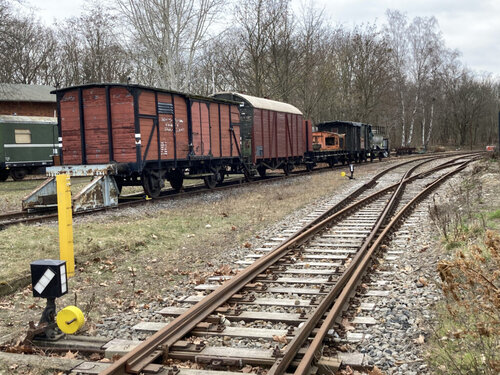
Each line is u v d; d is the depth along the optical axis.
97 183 14.50
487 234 4.81
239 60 38.31
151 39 29.17
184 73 33.06
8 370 4.53
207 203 16.25
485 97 85.81
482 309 4.90
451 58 79.94
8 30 26.98
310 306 6.05
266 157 24.81
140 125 15.75
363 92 51.28
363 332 5.27
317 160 33.03
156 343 4.73
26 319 6.12
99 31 43.91
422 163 34.25
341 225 12.09
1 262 8.39
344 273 6.95
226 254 9.48
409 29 62.97
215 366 4.52
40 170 31.81
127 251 9.62
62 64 53.84
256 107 23.61
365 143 41.19
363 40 50.25
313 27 38.94
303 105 42.62
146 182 16.66
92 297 6.54
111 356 4.94
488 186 15.40
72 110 16.53
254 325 5.60
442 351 4.61
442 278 4.88
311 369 4.31
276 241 10.58
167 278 7.94
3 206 16.19
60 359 4.71
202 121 19.41
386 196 17.66
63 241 7.94
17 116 29.84
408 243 9.78
